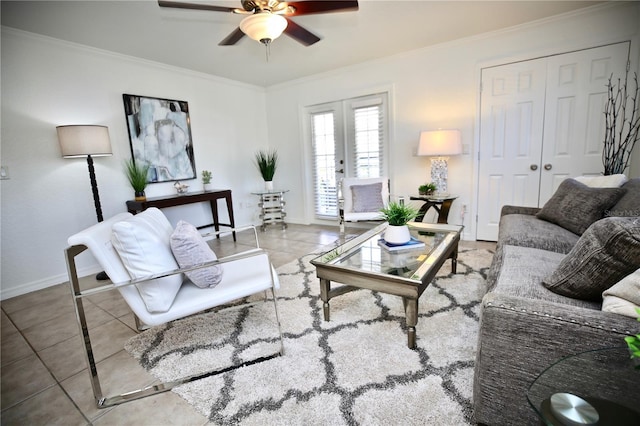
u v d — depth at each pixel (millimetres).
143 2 2281
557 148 3068
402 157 3916
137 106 3467
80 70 3041
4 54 2598
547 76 3012
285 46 3258
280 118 4957
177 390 1419
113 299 2484
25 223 2770
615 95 2779
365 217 3496
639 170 2713
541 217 2369
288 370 1498
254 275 1761
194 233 1797
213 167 4359
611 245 978
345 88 4195
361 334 1761
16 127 2688
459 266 2723
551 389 775
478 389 1039
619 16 2672
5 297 2652
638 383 740
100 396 1368
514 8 2682
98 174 3207
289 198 5121
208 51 3307
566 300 1147
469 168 3512
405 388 1336
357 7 1963
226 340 1795
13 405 1396
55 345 1869
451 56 3418
